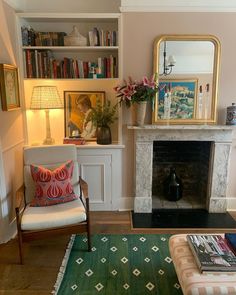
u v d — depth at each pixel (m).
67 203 2.50
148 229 2.80
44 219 2.19
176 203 3.41
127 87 2.79
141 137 2.99
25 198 2.59
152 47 2.85
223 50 2.86
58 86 3.19
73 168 2.71
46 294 1.90
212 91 2.94
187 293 1.41
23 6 2.97
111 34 2.87
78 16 2.80
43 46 2.86
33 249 2.43
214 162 3.06
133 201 3.22
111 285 1.99
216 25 2.80
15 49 2.77
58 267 2.18
